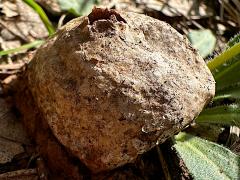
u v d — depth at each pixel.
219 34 0.18
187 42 0.12
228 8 0.19
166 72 0.11
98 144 0.10
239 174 0.12
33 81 0.12
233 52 0.14
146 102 0.10
